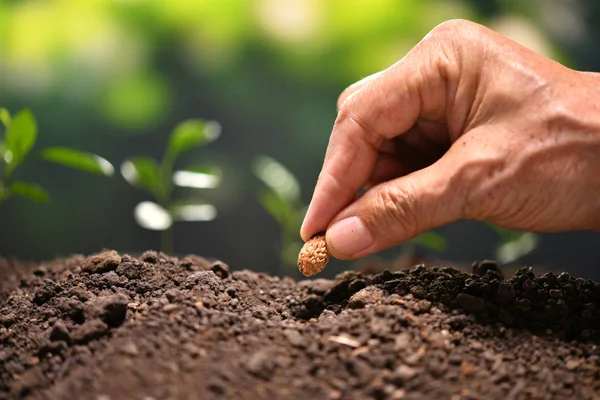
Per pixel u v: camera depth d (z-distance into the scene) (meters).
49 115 1.16
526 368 0.34
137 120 1.21
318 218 0.39
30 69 1.10
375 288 0.38
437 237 0.59
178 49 1.18
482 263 0.41
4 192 0.48
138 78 1.18
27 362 0.35
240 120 1.26
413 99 0.38
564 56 1.06
